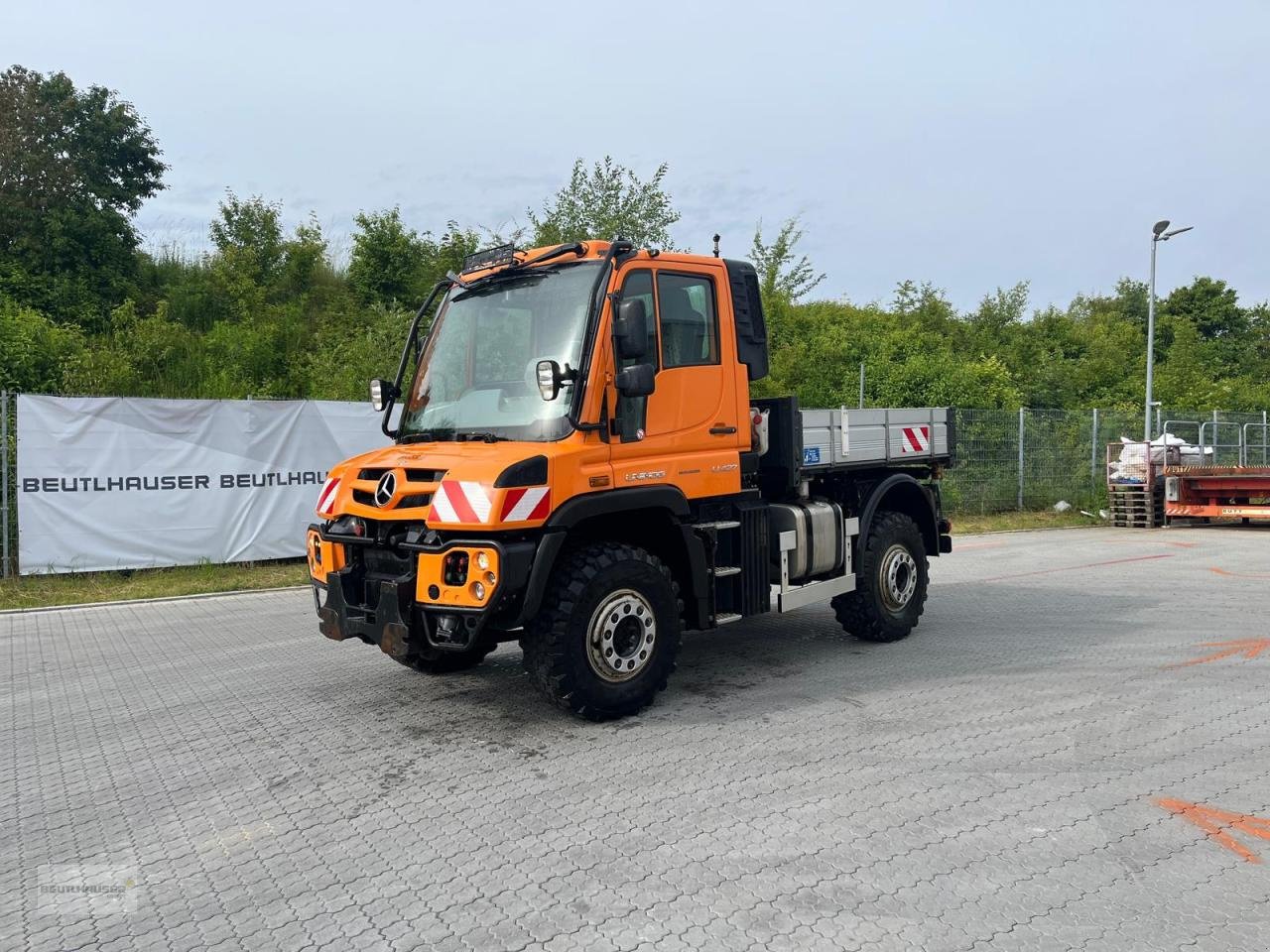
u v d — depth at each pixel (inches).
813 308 1210.0
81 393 619.2
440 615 194.7
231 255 909.2
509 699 232.1
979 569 460.4
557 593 200.1
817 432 269.7
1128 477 706.2
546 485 192.1
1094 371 1286.9
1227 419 971.9
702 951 115.2
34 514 414.6
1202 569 455.5
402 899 131.2
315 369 714.2
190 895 134.8
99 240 832.3
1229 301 1861.5
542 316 216.1
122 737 211.5
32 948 121.3
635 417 211.9
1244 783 170.4
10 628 339.3
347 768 186.7
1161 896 128.5
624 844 147.0
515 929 121.8
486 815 160.2
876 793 166.1
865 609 282.4
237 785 178.9
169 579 431.8
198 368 718.5
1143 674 248.4
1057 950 114.9
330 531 218.7
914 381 868.0
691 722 210.2
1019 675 248.5
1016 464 766.5
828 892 130.0
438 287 246.5
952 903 126.5
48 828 161.0
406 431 235.3
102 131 889.5
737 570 236.1
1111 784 169.9
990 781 171.5
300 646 301.4
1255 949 115.1
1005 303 1471.5
